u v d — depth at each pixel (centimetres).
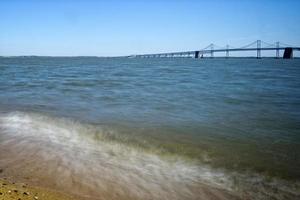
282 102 1923
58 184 668
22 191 596
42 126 1183
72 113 1455
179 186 682
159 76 4528
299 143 1001
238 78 4181
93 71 5934
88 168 765
